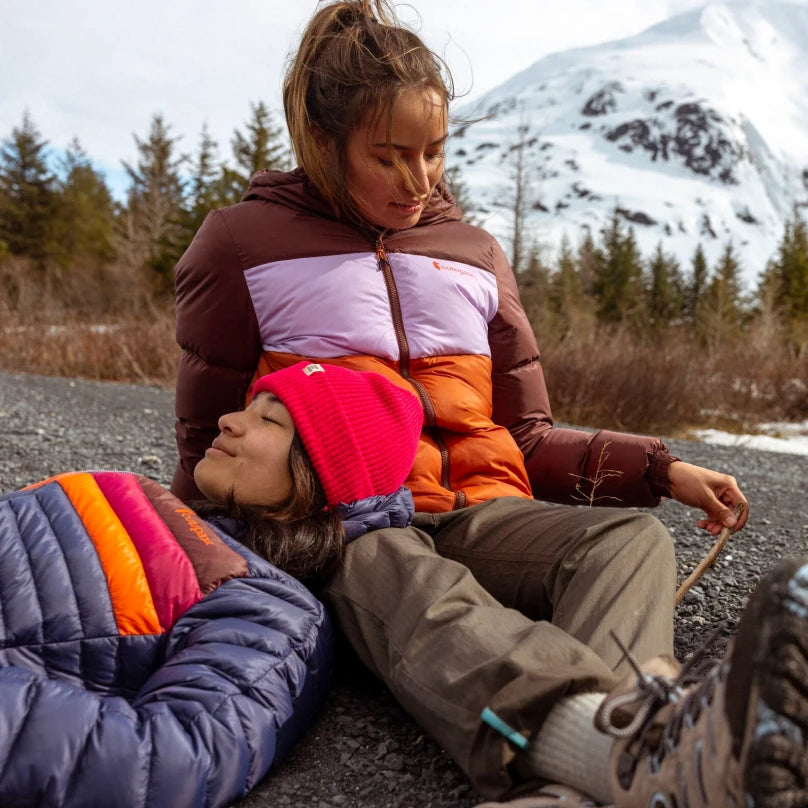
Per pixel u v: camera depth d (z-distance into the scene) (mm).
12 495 1695
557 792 1199
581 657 1313
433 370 2105
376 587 1604
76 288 20766
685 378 8922
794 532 3195
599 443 2207
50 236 33719
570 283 32312
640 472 2146
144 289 21781
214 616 1510
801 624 877
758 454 6738
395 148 1987
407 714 1706
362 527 1735
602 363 8867
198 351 2176
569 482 2256
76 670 1462
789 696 865
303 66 2090
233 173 26094
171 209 31938
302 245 2127
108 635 1476
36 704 1228
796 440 8234
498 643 1357
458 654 1367
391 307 2115
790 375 10055
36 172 34156
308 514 1735
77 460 4297
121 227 32250
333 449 1743
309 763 1524
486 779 1252
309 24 2154
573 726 1218
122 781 1205
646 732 1116
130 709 1286
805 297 37469
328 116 2018
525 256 27359
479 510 1900
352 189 2059
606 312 39438
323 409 1762
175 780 1240
